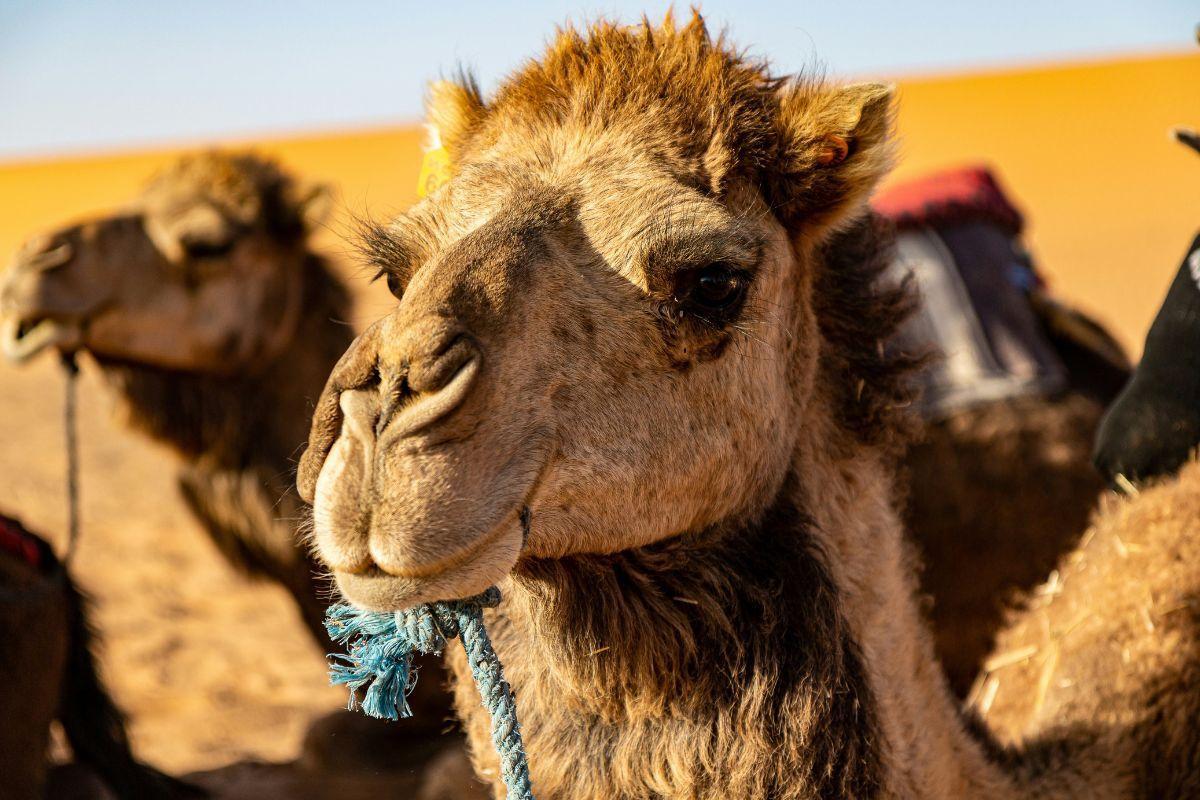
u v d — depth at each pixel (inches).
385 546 90.8
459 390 93.0
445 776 199.3
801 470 123.6
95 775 207.8
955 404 220.5
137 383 256.4
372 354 94.8
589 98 118.3
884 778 116.0
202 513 262.1
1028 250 255.4
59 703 203.0
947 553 218.7
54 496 527.8
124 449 621.9
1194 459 143.1
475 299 98.8
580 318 106.5
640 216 110.0
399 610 94.1
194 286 252.7
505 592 120.2
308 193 261.7
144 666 345.1
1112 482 152.8
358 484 91.8
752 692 114.4
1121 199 1576.0
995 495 218.7
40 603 182.1
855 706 115.9
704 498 114.7
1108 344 246.5
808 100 122.0
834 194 123.0
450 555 92.3
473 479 94.2
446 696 242.1
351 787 235.3
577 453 105.4
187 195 257.8
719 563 117.2
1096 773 131.6
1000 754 134.3
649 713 115.4
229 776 246.2
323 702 322.0
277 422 257.4
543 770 118.9
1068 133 2453.2
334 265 270.5
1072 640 145.6
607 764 117.5
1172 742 134.4
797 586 118.3
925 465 216.8
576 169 113.5
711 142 116.3
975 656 223.6
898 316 133.7
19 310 245.4
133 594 408.8
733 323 113.2
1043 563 220.7
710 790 114.7
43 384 812.0
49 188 2795.3
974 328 226.2
